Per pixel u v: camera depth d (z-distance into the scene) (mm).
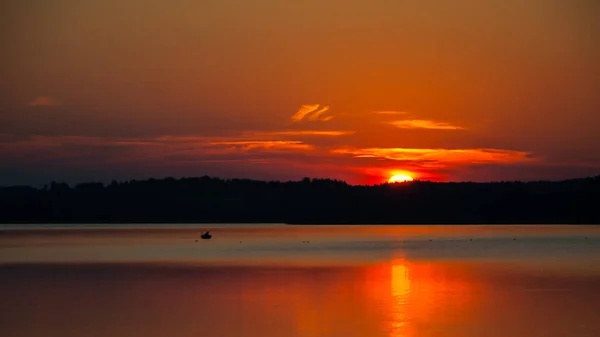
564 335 41469
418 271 80812
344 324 44844
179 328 44188
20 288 65250
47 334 42812
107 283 68938
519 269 82688
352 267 87438
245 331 43125
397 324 44688
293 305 52625
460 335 41562
